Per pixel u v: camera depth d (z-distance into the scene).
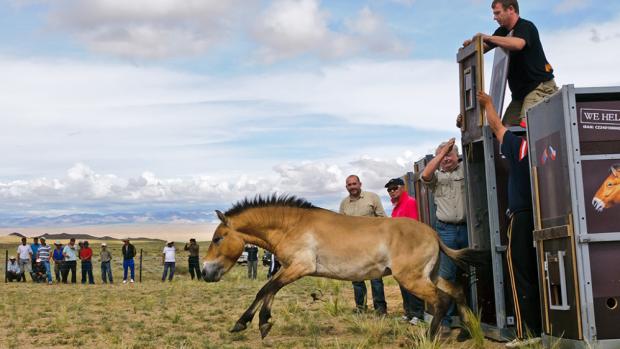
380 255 9.27
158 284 29.39
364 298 12.91
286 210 9.85
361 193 12.27
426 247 9.15
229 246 10.02
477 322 8.81
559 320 7.46
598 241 7.00
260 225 9.88
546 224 7.70
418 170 12.71
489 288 9.71
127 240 31.80
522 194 8.32
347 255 9.39
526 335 8.30
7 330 12.00
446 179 10.14
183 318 13.56
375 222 9.46
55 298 20.19
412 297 11.36
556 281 7.49
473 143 9.45
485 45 9.21
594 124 7.13
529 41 8.74
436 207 10.78
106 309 16.02
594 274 7.01
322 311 13.47
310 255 9.55
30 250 34.38
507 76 8.95
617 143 7.13
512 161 8.34
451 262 10.10
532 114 7.93
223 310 15.34
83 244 31.91
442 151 9.87
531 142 7.97
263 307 9.48
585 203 7.04
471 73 9.22
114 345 9.70
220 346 9.29
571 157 7.05
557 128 7.32
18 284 30.95
